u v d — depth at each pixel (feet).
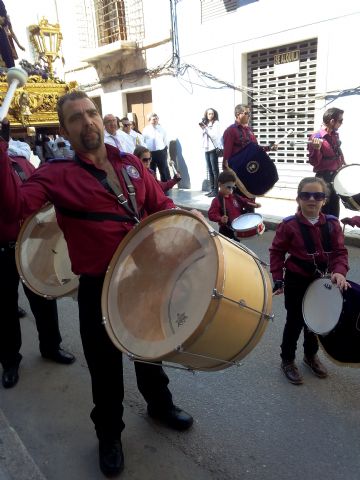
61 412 9.40
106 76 40.86
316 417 8.78
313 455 7.79
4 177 5.94
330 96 24.56
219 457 7.86
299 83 26.63
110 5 38.88
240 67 28.86
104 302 6.65
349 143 24.16
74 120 6.53
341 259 9.20
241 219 15.01
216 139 29.55
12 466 7.72
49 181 6.68
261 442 8.16
